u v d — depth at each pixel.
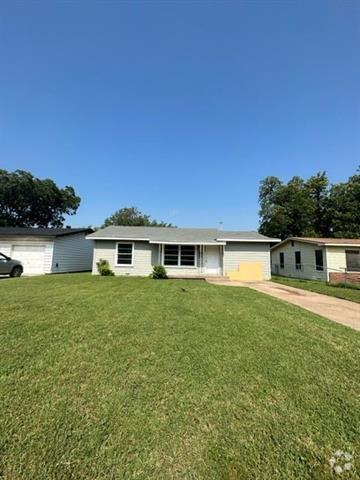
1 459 2.19
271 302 8.38
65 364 3.68
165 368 3.67
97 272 18.25
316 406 2.97
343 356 4.27
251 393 3.17
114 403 2.90
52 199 39.59
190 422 2.66
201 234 20.52
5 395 2.96
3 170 36.91
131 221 48.97
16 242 19.70
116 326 5.25
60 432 2.47
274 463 2.22
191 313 6.48
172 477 2.08
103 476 2.06
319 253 19.53
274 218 34.75
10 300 7.31
